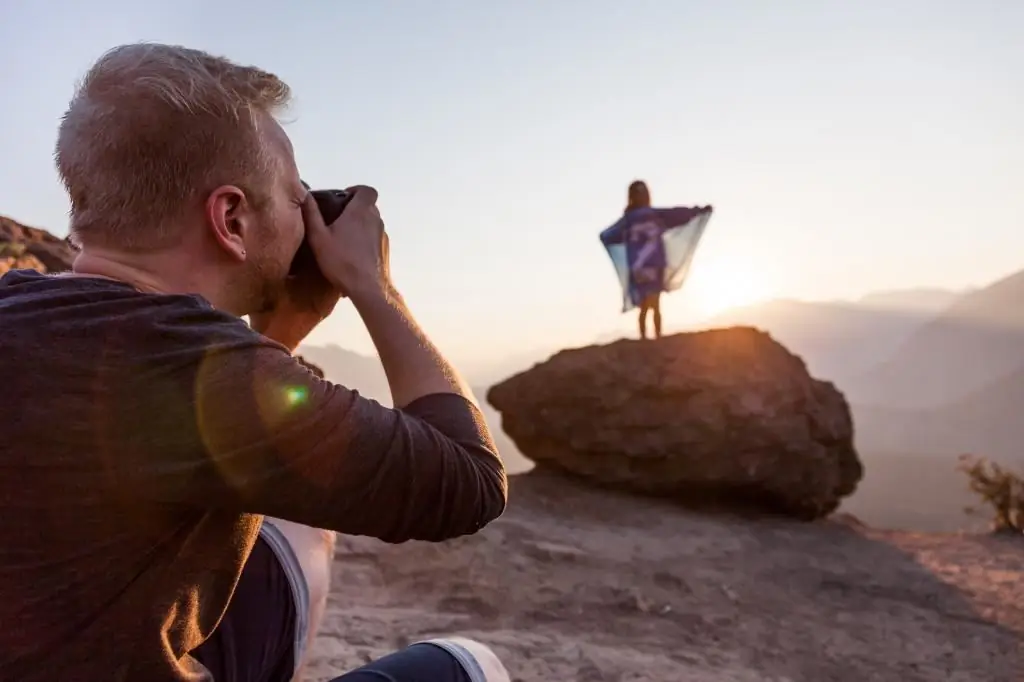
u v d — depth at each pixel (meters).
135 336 1.03
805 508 11.05
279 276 1.32
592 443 10.78
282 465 1.05
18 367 0.99
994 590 7.33
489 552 6.85
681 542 8.52
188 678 1.12
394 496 1.13
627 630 5.46
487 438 1.29
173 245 1.20
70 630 1.01
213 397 1.02
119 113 1.14
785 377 11.27
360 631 4.46
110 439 1.00
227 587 1.17
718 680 4.45
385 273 1.45
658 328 11.44
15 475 0.97
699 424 10.64
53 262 10.06
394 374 1.34
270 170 1.25
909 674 5.11
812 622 6.09
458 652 1.34
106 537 1.01
